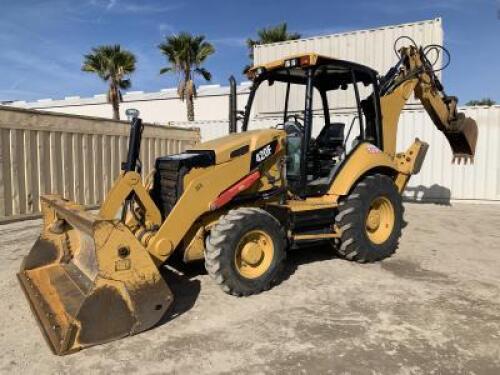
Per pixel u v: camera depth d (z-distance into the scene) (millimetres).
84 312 3150
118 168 9875
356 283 4629
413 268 5176
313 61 4797
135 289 3330
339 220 5105
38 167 8078
